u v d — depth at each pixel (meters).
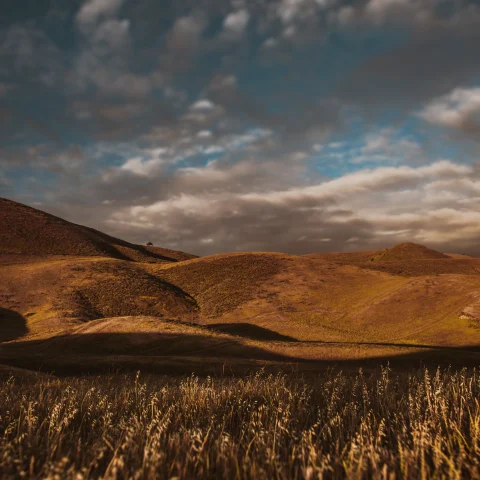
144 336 41.56
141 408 5.37
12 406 5.81
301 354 35.25
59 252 124.56
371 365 32.03
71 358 29.77
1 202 149.50
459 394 5.62
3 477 3.04
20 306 71.50
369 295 77.25
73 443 3.97
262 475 3.02
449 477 3.00
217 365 25.91
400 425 4.41
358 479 2.91
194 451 3.55
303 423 4.69
